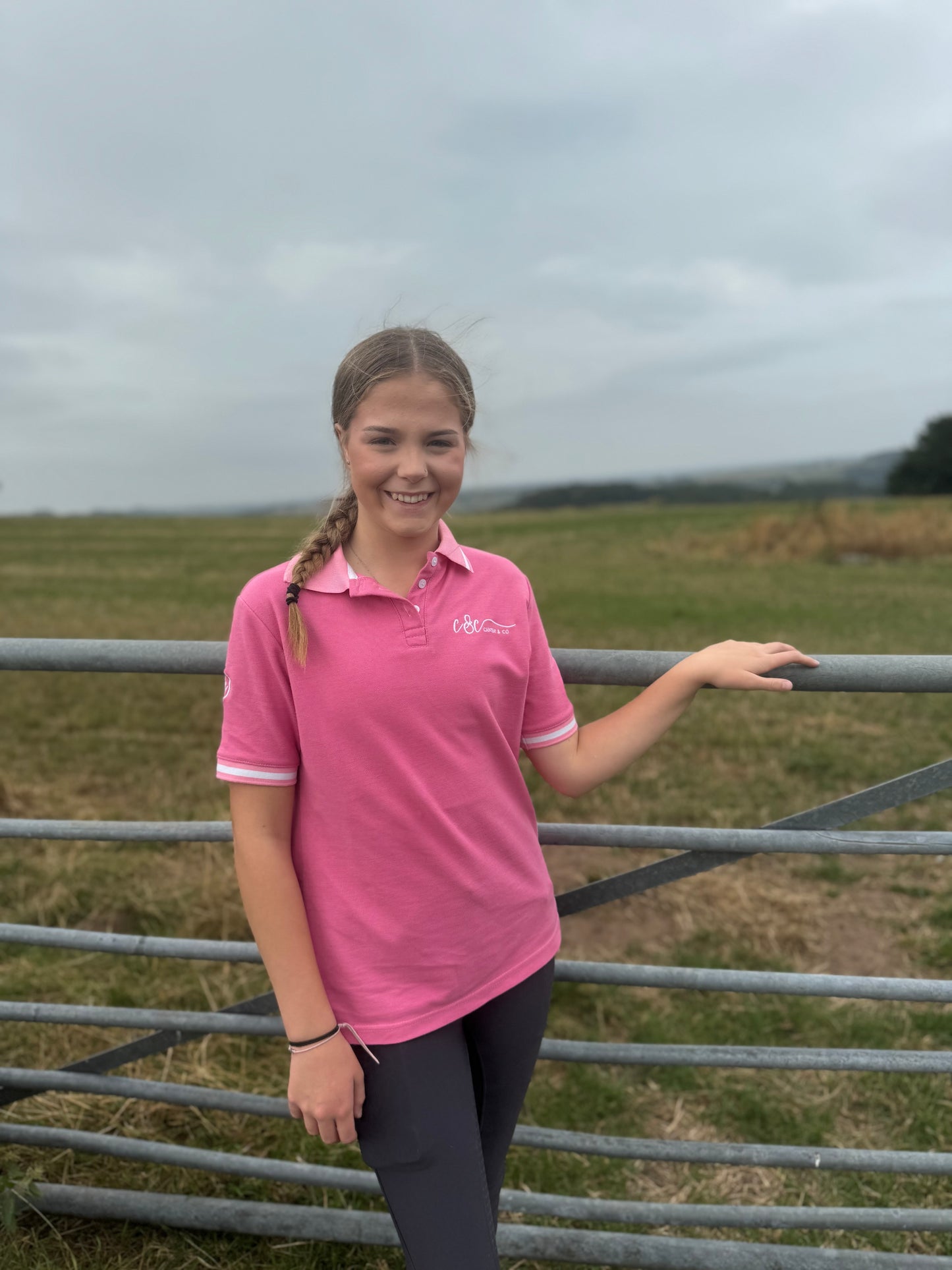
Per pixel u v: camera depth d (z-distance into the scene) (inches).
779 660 51.5
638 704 51.9
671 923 128.0
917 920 129.7
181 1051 97.2
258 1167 67.2
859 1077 94.6
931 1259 62.1
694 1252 63.2
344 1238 66.3
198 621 464.8
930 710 250.2
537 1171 80.7
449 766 44.5
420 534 44.2
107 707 263.9
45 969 113.6
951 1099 91.0
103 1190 69.2
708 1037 102.5
